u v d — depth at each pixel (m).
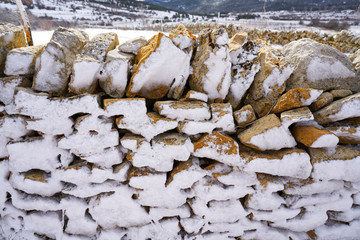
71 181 1.73
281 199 1.83
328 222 2.02
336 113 1.66
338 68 1.88
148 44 1.93
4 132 1.68
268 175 1.81
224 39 1.66
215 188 1.76
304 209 1.93
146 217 1.86
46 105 1.62
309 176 1.78
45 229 1.89
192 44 1.81
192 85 1.86
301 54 1.96
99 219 1.82
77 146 1.67
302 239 1.98
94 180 1.72
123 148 1.77
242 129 1.84
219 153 1.69
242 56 1.93
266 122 1.70
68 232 1.88
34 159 1.71
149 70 1.62
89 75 1.59
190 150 1.69
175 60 1.63
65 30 1.83
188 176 1.71
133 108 1.61
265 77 1.79
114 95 1.73
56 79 1.71
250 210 1.87
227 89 1.77
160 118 1.64
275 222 1.91
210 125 1.66
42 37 5.34
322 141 1.62
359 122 1.74
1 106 1.73
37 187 1.73
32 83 1.83
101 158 1.70
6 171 1.79
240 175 1.76
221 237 1.93
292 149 1.72
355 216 1.94
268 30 10.12
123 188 1.77
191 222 1.85
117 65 1.62
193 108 1.64
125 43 1.88
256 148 1.71
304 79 1.89
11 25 1.99
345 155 1.70
